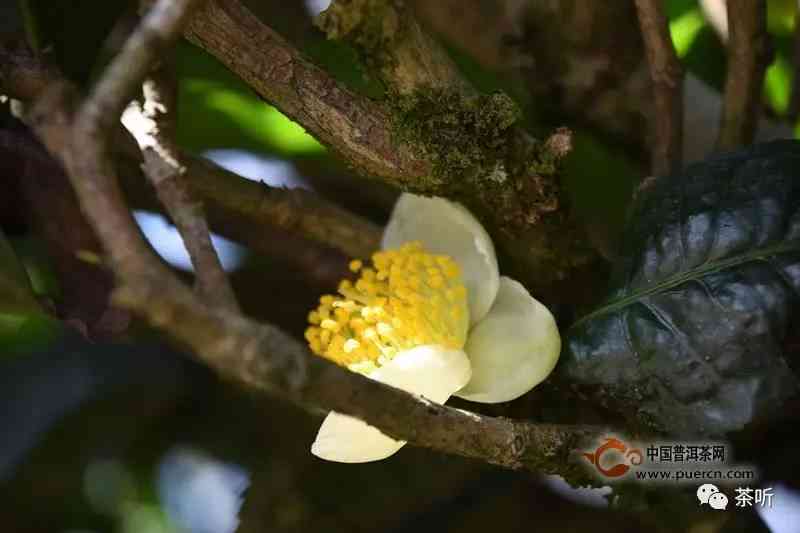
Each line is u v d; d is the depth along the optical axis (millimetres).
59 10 265
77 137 193
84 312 256
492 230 246
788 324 228
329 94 233
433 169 236
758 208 234
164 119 231
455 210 243
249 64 232
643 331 235
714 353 230
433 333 240
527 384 240
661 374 232
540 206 240
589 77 287
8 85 238
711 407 229
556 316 248
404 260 244
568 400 244
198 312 188
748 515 252
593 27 284
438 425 213
